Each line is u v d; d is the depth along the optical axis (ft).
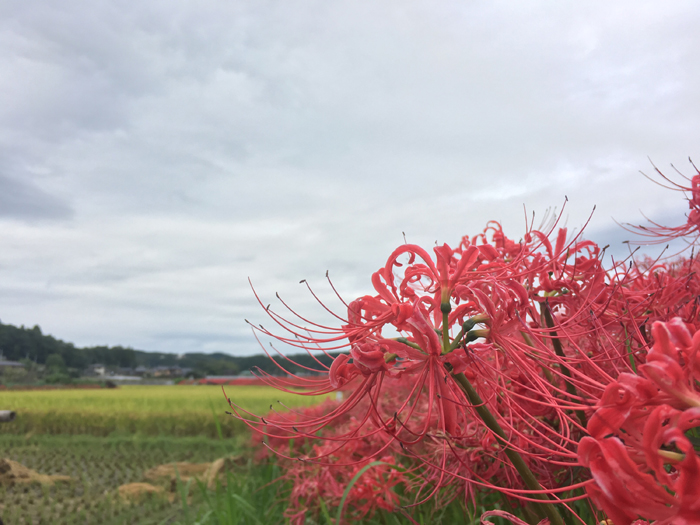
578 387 5.92
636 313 7.98
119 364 447.42
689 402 3.15
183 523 14.97
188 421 50.78
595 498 3.44
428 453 9.45
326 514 11.49
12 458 37.40
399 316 5.49
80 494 24.90
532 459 7.48
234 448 35.22
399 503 11.57
